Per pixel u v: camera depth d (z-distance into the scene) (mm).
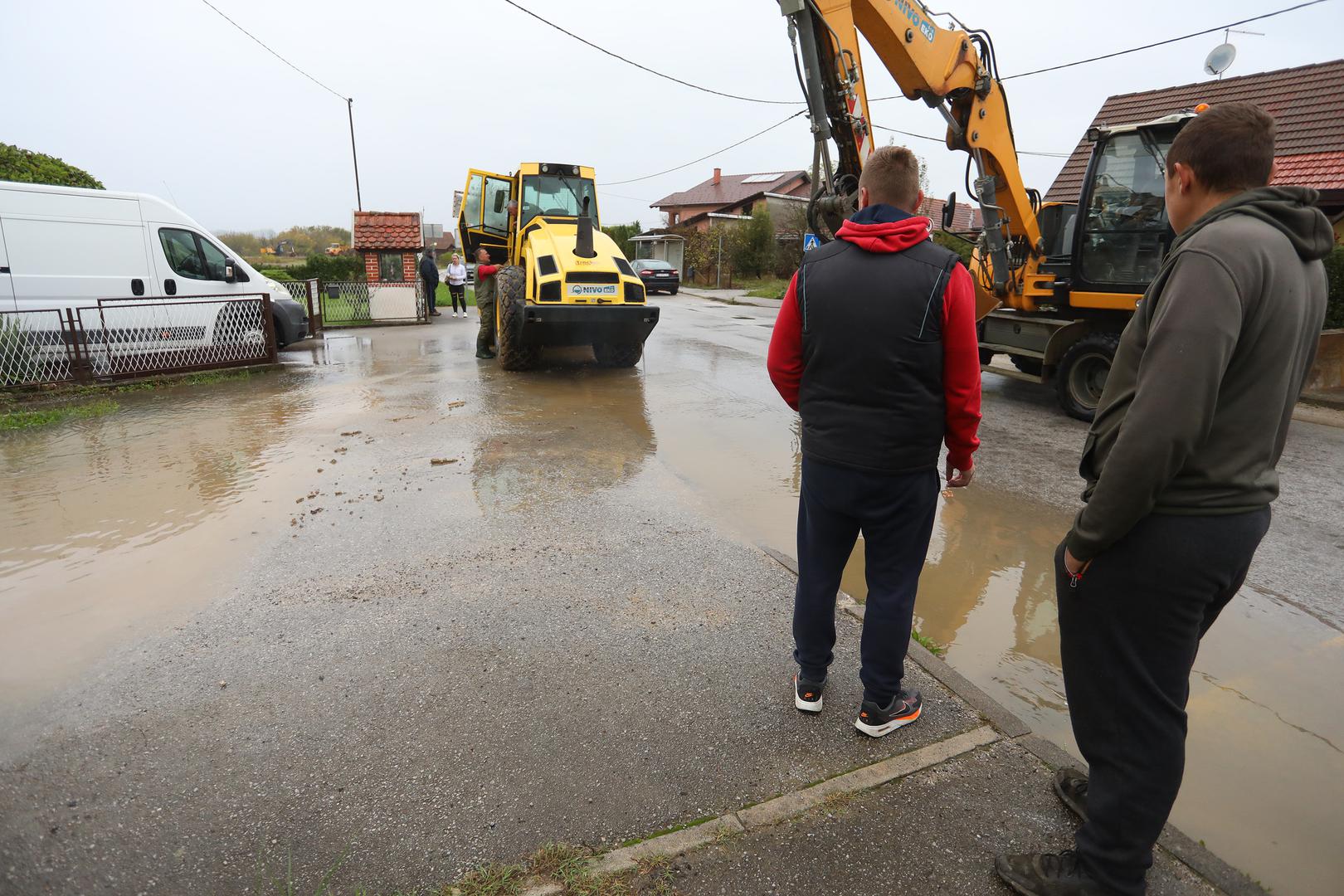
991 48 7254
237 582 3449
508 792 2096
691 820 1993
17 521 4203
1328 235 1485
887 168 2033
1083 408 7055
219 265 9477
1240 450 1475
